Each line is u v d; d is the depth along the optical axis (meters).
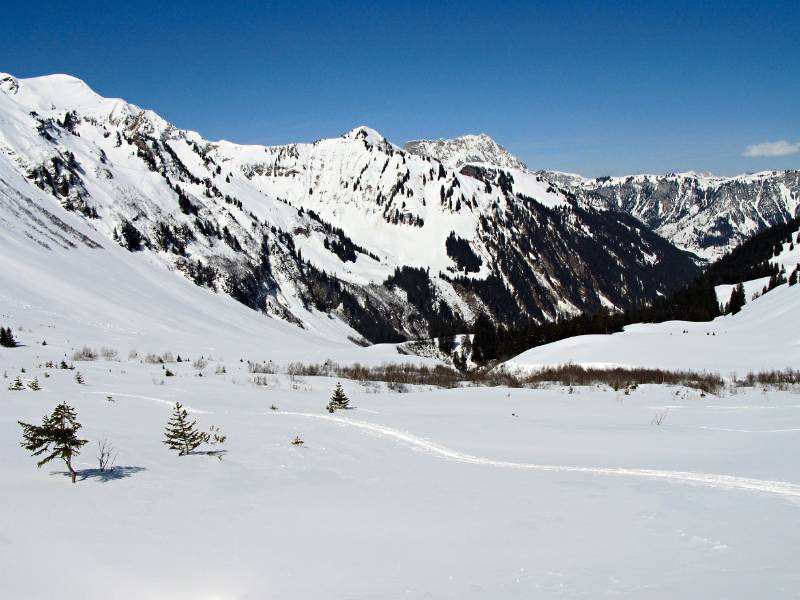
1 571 9.42
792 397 47.91
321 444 23.81
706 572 10.12
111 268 117.81
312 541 12.15
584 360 83.94
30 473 16.02
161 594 9.34
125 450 19.77
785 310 101.75
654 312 158.75
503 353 130.75
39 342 62.41
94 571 9.91
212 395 37.56
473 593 9.42
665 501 15.79
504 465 21.44
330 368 71.38
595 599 8.98
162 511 13.52
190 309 119.75
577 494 16.62
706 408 41.59
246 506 14.46
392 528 13.21
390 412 35.75
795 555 11.02
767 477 18.94
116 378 43.12
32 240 105.06
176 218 163.50
